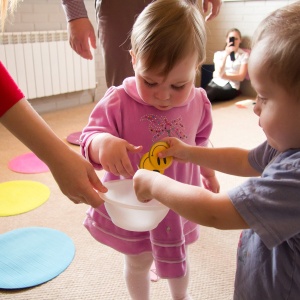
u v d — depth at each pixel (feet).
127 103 3.04
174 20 2.58
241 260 2.48
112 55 4.50
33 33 10.34
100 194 2.64
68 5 3.91
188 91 2.75
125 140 2.92
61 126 9.83
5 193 6.03
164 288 4.03
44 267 4.34
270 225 1.95
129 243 3.19
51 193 6.12
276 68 1.90
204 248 4.71
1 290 4.03
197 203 2.11
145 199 2.47
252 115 10.89
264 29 2.04
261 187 1.99
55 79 11.10
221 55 12.89
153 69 2.55
